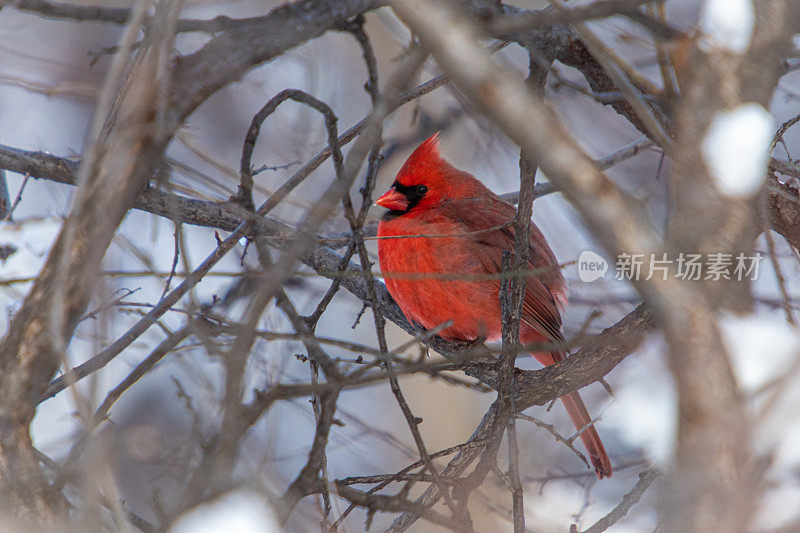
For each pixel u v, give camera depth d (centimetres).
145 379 970
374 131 444
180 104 475
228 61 489
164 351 562
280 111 1231
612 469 805
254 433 558
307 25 516
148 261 549
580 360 701
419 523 1066
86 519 420
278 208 809
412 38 558
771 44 417
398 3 354
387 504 505
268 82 1227
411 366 504
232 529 464
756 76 414
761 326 395
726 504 326
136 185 457
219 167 624
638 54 828
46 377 472
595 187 336
